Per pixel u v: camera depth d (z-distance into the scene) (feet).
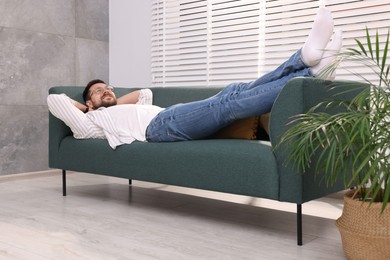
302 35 9.39
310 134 4.73
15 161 11.35
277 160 5.87
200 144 6.78
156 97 9.92
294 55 6.34
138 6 12.54
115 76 13.30
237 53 10.50
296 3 9.53
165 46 11.96
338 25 8.89
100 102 9.41
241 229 6.59
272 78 6.52
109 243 5.88
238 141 6.61
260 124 7.50
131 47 12.78
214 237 6.17
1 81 10.96
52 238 6.09
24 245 5.78
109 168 8.09
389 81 4.97
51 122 9.18
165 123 7.51
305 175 5.74
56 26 12.10
